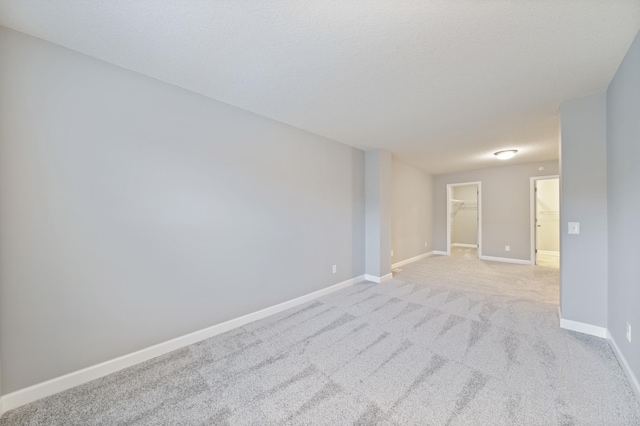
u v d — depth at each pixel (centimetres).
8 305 152
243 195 265
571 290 244
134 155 197
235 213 259
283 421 142
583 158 237
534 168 543
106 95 184
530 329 246
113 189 187
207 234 238
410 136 356
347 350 213
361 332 244
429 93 232
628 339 173
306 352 210
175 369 189
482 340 226
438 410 147
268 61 184
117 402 158
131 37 159
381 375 180
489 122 304
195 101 230
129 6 134
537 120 297
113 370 187
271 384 172
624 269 182
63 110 168
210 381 176
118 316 190
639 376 153
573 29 151
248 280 269
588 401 152
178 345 218
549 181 689
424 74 201
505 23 146
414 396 159
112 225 187
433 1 131
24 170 156
